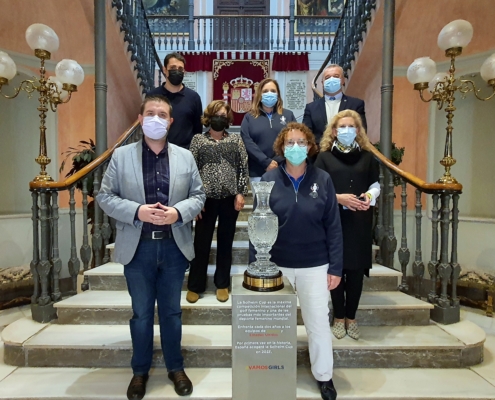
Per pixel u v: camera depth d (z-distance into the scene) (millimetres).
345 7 5742
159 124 1792
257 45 9023
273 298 1564
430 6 4051
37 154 4703
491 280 3867
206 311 2557
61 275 4543
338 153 2186
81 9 4121
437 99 2754
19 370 2211
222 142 2502
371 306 2578
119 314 2561
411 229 4730
